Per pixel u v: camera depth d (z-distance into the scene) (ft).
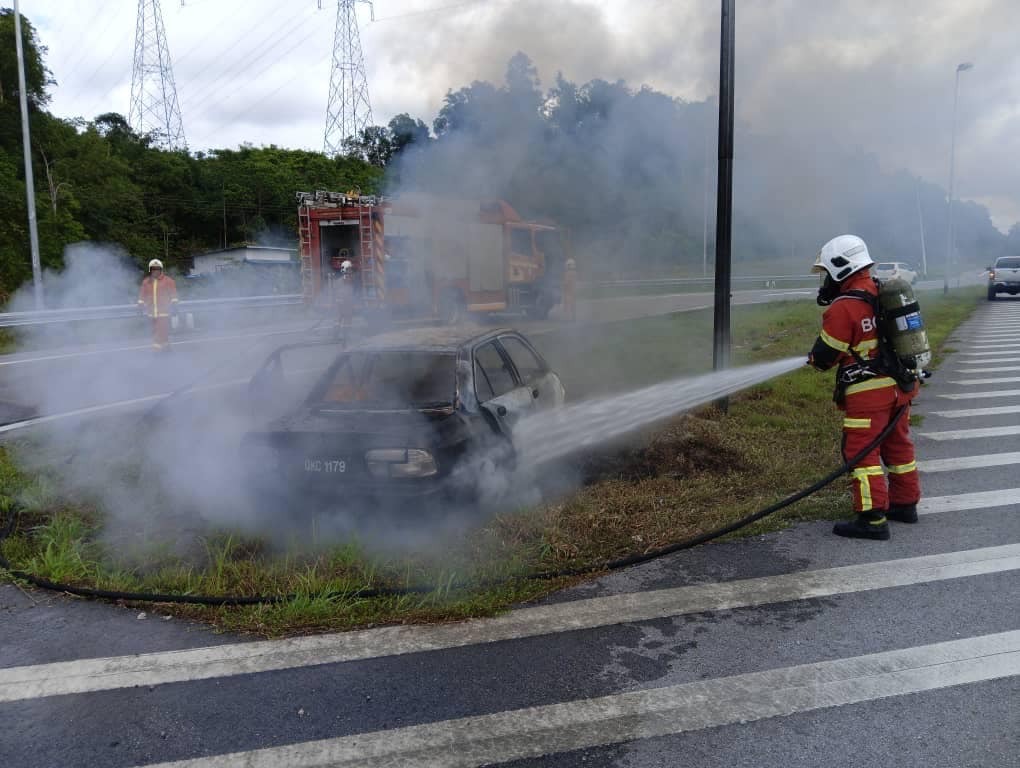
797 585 12.58
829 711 9.05
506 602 12.00
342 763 8.30
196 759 8.41
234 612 11.82
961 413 26.25
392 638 11.00
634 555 13.83
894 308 14.29
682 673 9.94
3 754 8.55
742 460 19.52
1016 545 14.16
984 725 8.71
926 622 11.22
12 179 109.09
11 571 13.41
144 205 147.64
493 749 8.48
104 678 10.11
